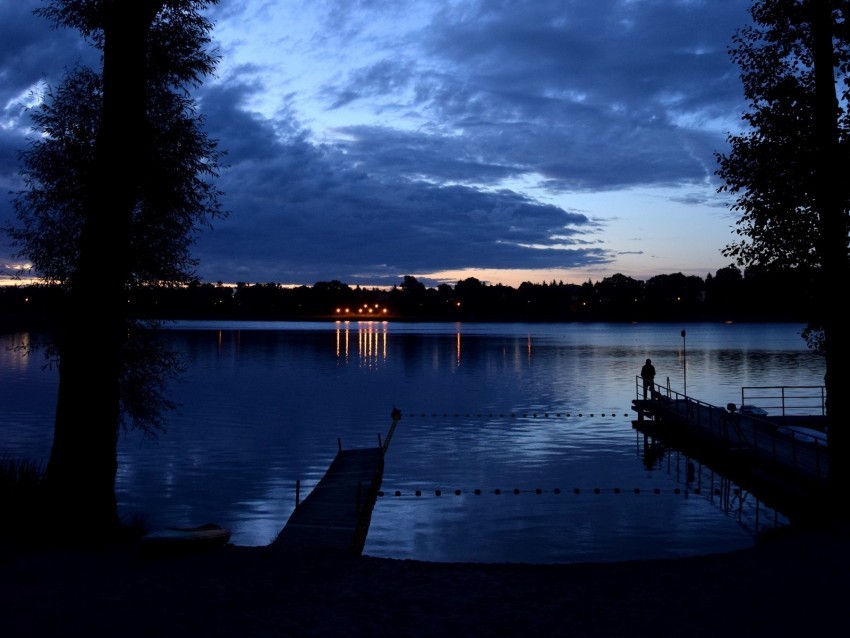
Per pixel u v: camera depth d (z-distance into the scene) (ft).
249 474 87.30
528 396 176.86
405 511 72.43
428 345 430.20
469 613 25.34
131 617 24.29
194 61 53.31
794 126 50.24
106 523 38.40
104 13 42.04
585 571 31.12
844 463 43.70
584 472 91.61
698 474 88.79
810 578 28.30
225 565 31.24
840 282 44.80
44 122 53.06
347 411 148.25
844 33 47.01
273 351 362.12
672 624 23.81
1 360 279.49
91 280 38.99
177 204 54.08
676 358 302.86
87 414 38.50
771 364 261.03
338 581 29.17
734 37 53.42
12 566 29.84
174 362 60.08
